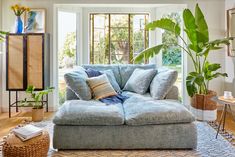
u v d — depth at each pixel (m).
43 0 4.52
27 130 2.36
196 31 3.88
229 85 4.41
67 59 4.95
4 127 3.64
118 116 2.71
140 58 4.18
